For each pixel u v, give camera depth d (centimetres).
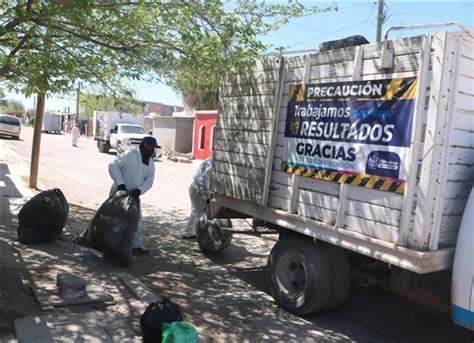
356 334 472
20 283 505
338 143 445
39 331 395
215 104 3453
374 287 606
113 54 595
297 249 499
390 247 389
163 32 576
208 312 503
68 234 745
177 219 986
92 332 407
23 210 667
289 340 448
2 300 453
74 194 1180
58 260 607
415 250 373
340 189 442
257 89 555
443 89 362
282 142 518
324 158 460
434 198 369
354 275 506
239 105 587
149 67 598
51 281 521
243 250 778
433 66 366
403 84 387
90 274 569
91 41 550
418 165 376
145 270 627
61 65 464
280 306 524
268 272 541
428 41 369
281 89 519
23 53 465
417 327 499
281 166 516
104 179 1562
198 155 2942
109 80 649
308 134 480
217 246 718
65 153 2642
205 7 540
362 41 490
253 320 489
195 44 575
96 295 487
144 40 568
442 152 367
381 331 483
